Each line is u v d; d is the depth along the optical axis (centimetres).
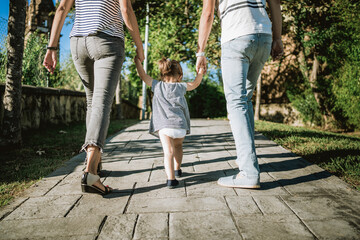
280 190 213
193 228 156
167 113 239
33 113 582
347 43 867
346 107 911
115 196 209
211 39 912
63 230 157
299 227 154
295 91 1086
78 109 834
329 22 895
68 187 232
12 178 261
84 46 213
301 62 1034
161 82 257
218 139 474
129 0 213
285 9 820
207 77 1327
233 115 221
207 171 274
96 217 173
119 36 221
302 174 253
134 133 562
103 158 340
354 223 158
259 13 215
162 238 146
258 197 200
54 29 222
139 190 222
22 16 392
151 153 364
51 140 474
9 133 391
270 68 1143
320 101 998
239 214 172
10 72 388
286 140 440
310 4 825
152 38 1363
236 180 220
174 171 248
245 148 216
